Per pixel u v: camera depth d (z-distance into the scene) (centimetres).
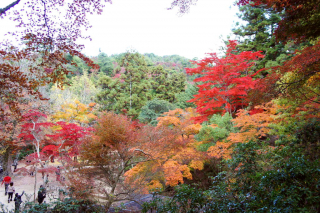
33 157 912
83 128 972
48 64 463
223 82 1273
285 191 324
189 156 906
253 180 393
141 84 2727
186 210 387
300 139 530
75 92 3047
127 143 626
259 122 960
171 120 1090
